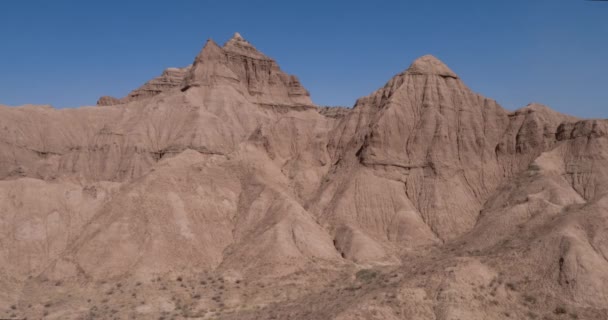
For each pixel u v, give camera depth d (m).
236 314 53.78
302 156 91.75
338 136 95.00
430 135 86.69
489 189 83.00
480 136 87.50
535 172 77.38
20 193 71.69
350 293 54.75
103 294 58.78
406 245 74.00
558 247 51.44
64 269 63.12
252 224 75.12
